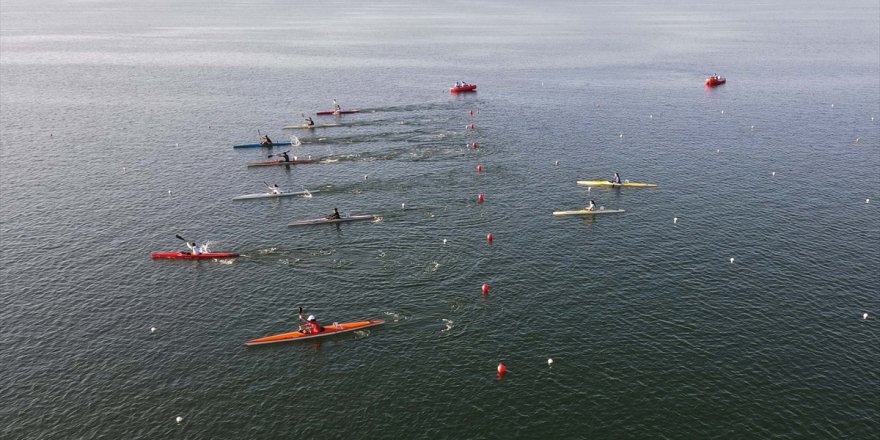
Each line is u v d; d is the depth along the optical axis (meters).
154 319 56.25
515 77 173.25
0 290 61.00
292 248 69.56
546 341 52.09
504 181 89.44
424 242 70.50
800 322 53.56
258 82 167.00
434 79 170.62
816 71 173.50
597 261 65.50
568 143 107.75
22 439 42.34
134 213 79.88
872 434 41.31
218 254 67.75
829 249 66.81
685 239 70.06
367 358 50.44
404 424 43.38
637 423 42.94
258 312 57.12
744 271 62.44
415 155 101.38
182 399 46.00
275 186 86.00
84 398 46.19
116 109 135.50
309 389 46.97
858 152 100.12
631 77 171.50
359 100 143.62
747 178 89.12
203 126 121.38
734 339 51.53
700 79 166.62
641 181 88.81
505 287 60.59
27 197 85.00
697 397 45.12
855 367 47.69
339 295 59.72
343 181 90.25
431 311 56.72
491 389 46.59
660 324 53.94
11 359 50.59
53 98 146.25
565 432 42.38
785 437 41.28
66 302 59.00
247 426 43.34
